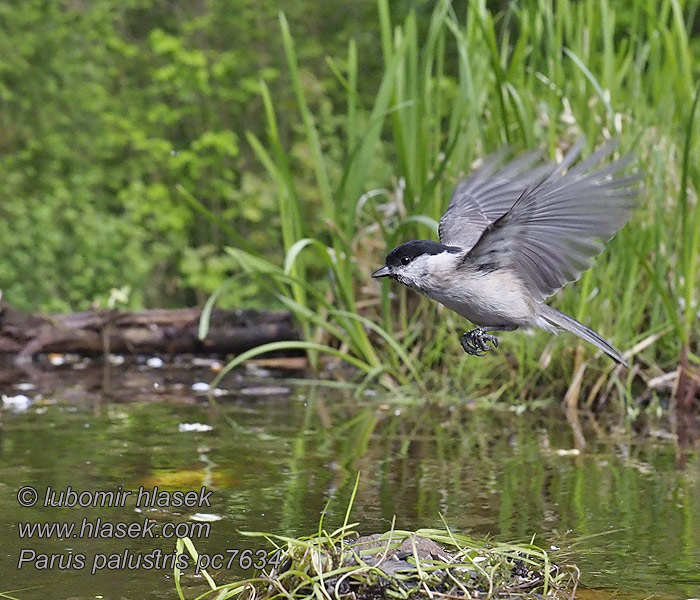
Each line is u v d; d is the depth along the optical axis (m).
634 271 10.72
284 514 6.96
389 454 8.73
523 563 5.87
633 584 5.72
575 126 11.41
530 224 5.98
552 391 11.27
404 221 10.94
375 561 5.55
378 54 26.52
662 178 10.68
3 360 13.55
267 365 13.55
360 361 11.79
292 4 25.06
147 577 5.92
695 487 7.70
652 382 10.73
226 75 24.00
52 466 8.13
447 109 16.33
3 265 19.72
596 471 8.19
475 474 8.08
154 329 13.88
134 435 9.30
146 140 23.56
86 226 20.80
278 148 12.05
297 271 12.56
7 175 22.06
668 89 10.91
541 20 11.73
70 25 23.95
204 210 11.52
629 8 17.95
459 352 11.73
